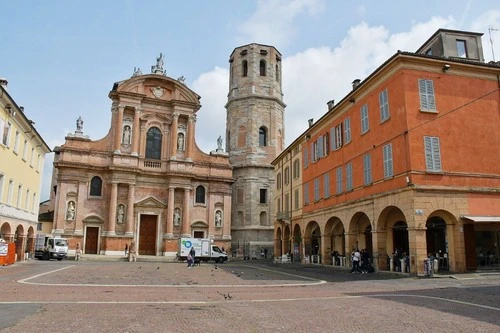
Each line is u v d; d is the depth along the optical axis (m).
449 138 24.64
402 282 20.27
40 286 17.55
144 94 53.06
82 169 49.28
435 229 26.06
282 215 46.94
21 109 33.38
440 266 24.88
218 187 55.66
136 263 41.00
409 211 23.41
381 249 26.62
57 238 44.12
